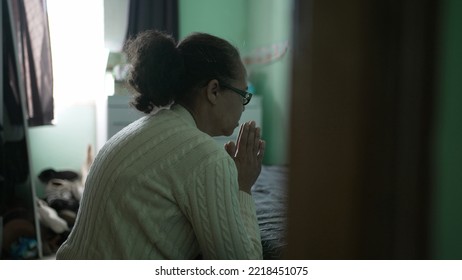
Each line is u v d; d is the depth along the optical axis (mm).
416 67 403
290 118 427
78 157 3596
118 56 3521
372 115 402
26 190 2594
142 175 802
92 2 3436
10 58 2555
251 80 3980
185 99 914
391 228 419
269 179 1973
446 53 500
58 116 3514
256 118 3434
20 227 2562
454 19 498
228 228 772
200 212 771
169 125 854
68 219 2842
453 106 511
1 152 2521
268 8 3541
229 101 924
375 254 421
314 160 415
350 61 396
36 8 3098
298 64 416
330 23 397
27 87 3125
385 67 397
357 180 409
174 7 3594
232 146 993
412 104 406
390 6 393
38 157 3490
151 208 792
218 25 3910
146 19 3504
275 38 3416
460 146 518
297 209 431
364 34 393
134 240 795
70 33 3434
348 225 417
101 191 841
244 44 4008
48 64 3178
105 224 822
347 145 406
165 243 796
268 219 1295
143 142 842
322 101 406
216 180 776
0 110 2504
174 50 875
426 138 418
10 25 2533
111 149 880
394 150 408
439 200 526
